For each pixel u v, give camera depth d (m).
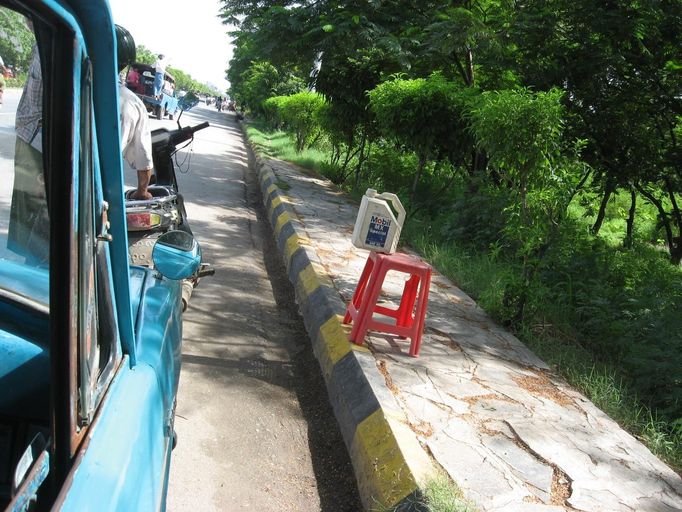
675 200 14.57
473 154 11.45
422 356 4.80
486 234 8.86
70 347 1.23
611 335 6.04
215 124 37.06
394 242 4.72
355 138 15.78
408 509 2.93
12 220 1.53
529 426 3.96
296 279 6.90
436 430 3.65
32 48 1.30
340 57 13.31
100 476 1.32
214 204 11.33
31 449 1.37
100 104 1.39
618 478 3.54
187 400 4.14
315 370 4.96
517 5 10.73
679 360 4.77
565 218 6.43
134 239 4.14
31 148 1.39
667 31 10.29
